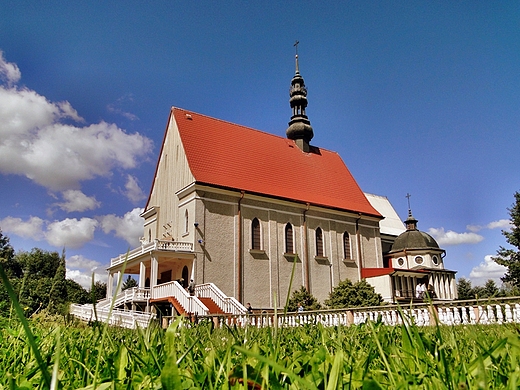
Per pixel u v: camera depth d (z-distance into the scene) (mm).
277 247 35594
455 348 2080
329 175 44156
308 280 36531
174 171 36531
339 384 1388
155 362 1784
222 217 33188
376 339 1874
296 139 45656
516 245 36844
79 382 1812
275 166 40062
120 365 1868
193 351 2332
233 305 25359
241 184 35062
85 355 2385
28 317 4758
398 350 1946
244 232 34031
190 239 31734
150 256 30484
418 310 11602
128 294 29188
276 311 1803
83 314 20375
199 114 39781
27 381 1664
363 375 1490
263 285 33781
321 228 38969
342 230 40594
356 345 2771
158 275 35875
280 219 36500
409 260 46906
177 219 34500
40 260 52625
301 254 36906
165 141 39188
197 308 23797
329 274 38125
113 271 35594
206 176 33656
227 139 39031
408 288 41250
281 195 36688
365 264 41250
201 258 31234
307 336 3502
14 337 3252
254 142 41094
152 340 2668
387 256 48531
